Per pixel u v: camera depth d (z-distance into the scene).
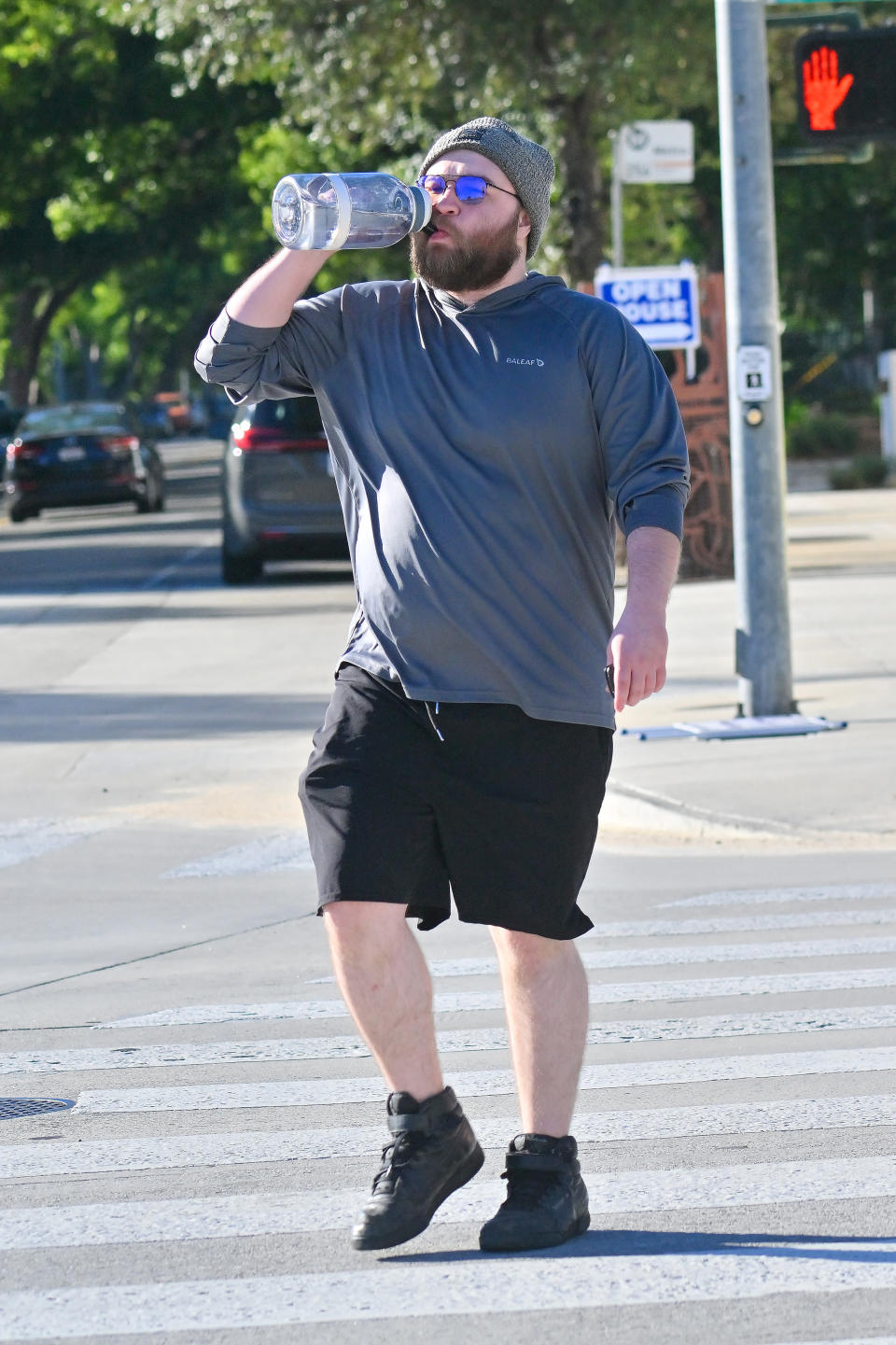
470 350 9.91
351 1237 10.23
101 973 17.61
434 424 9.91
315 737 10.30
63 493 82.44
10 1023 15.94
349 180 9.69
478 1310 9.62
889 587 44.12
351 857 9.84
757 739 27.34
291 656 38.72
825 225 124.50
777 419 28.52
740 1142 12.23
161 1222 11.13
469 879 10.08
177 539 71.31
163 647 40.91
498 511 9.87
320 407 10.35
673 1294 9.77
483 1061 14.21
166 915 19.89
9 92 121.38
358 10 57.03
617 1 54.09
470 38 55.78
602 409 9.91
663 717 29.23
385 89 59.25
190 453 172.00
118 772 27.89
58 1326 9.65
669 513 9.84
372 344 10.09
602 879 20.92
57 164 127.81
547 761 9.98
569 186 58.16
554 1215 10.36
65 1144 12.68
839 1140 12.23
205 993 16.72
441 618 9.91
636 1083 13.62
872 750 26.25
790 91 66.50
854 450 104.88
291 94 61.62
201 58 61.75
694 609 42.47
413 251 10.10
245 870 21.92
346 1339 9.36
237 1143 12.59
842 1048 14.33
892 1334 9.25
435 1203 10.27
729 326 28.39
